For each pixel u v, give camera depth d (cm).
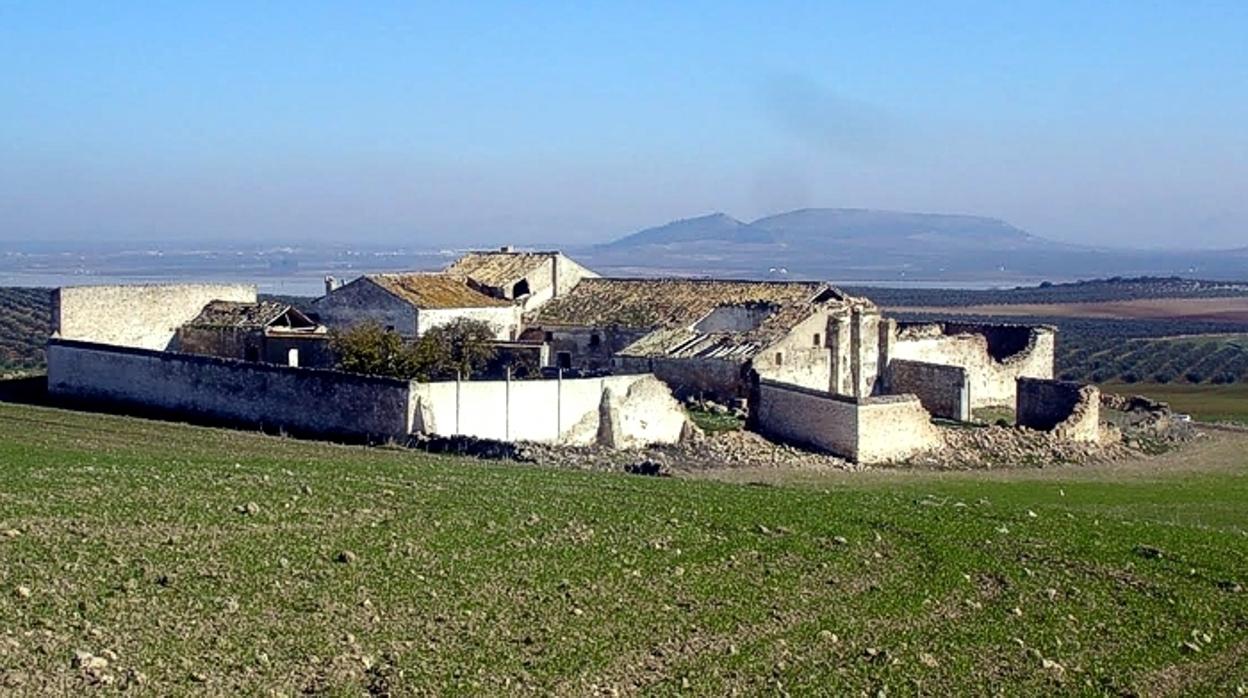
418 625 2547
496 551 3144
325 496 3691
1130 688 2502
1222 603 3108
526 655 2431
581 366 8369
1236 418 8644
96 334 7912
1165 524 4228
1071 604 3038
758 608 2827
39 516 3177
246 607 2567
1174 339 15612
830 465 5841
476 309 8300
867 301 8162
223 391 6338
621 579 2970
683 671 2412
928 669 2519
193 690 2138
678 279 9044
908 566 3272
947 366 7625
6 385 7456
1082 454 6359
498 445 5384
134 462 4297
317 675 2248
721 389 7119
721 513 3800
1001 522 3944
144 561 2819
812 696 2334
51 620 2397
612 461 5356
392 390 5672
